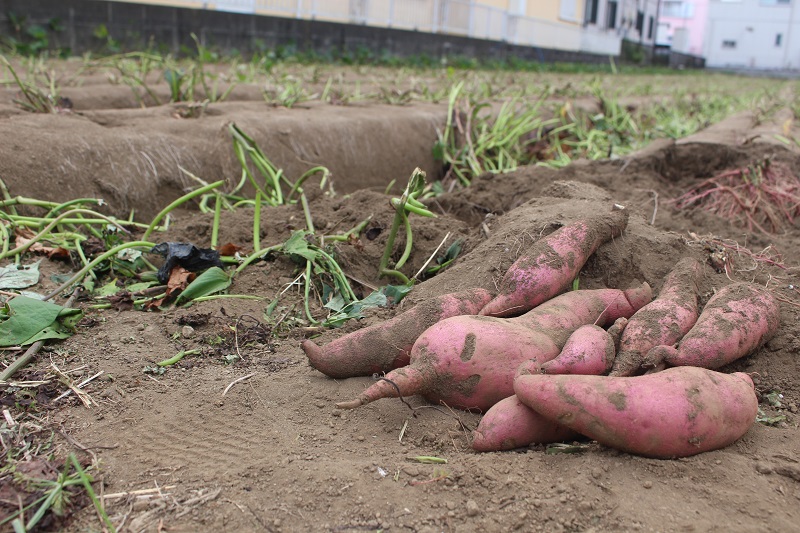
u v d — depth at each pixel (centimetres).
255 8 1891
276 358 319
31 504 215
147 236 438
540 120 943
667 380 239
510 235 372
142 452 246
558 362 257
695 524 206
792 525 207
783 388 301
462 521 211
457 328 266
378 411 271
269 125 683
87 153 541
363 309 363
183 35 1616
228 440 253
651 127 1144
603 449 241
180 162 589
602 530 206
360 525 210
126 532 208
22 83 711
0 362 300
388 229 441
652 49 4688
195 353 319
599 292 319
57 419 264
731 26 5778
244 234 448
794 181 604
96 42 1480
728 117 1212
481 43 2636
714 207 570
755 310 307
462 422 263
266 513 215
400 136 798
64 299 369
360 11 2219
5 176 483
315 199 500
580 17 3581
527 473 230
